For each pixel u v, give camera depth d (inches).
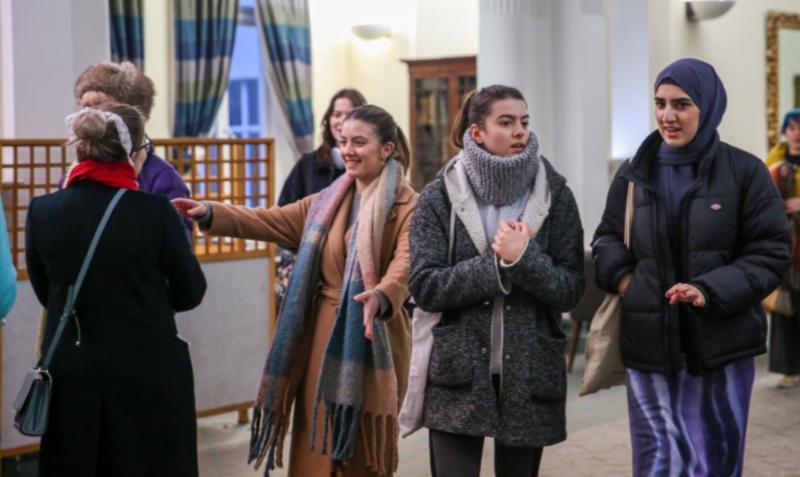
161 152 472.1
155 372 148.1
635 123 409.1
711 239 151.8
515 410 145.5
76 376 145.4
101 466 148.3
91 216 147.6
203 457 243.0
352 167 167.3
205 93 483.2
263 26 516.7
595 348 159.6
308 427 168.6
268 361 167.2
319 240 168.1
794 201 306.3
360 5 579.2
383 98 576.1
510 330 146.4
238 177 260.5
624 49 410.0
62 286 146.9
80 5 254.8
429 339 150.9
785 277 307.6
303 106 533.0
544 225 149.3
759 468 236.8
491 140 147.6
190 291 153.6
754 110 466.0
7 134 250.5
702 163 152.5
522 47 395.2
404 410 151.9
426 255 148.6
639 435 155.9
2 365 225.1
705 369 151.2
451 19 551.8
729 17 450.6
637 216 155.8
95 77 182.7
